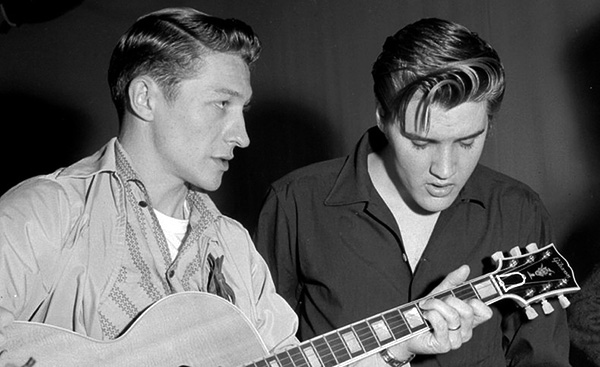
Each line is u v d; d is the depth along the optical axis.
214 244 1.93
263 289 2.00
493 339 2.21
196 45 1.77
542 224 2.28
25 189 1.75
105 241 1.78
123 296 1.78
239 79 1.80
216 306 1.81
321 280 2.23
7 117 4.31
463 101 1.88
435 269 2.19
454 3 3.92
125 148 1.85
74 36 4.31
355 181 2.23
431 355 2.17
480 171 2.27
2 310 1.65
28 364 1.65
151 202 1.85
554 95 3.76
